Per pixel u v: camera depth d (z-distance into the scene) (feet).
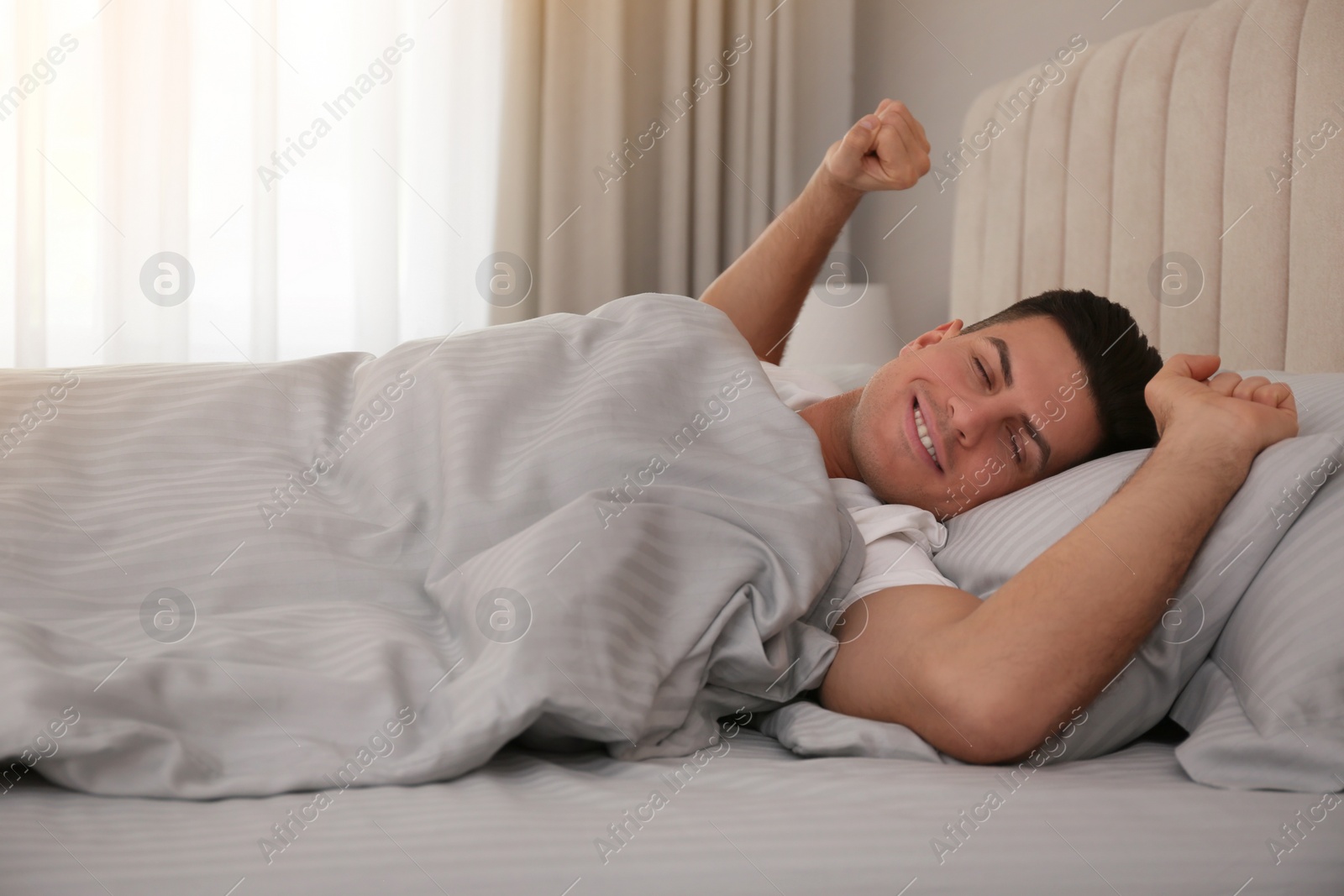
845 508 3.29
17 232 7.61
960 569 3.18
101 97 7.76
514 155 8.72
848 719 2.59
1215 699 2.64
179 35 7.85
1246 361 4.79
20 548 2.53
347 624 2.41
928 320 7.35
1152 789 2.27
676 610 2.47
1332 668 2.36
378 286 8.44
